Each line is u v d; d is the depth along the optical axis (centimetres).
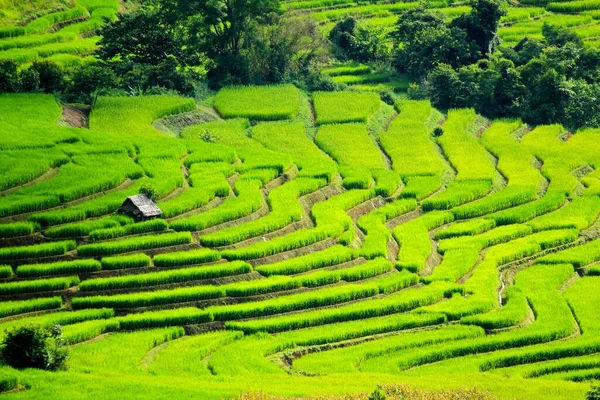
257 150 10988
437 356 7625
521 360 7700
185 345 7406
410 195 10562
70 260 8212
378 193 10488
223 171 10206
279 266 8588
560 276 9262
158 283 8106
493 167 11544
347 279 8669
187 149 10719
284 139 11506
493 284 8931
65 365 6656
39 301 7644
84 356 7019
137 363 7031
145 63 12744
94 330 7375
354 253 9025
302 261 8731
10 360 6494
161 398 6059
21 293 7769
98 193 9256
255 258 8719
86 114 11388
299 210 9606
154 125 11300
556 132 12888
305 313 8069
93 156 9956
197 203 9369
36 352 6506
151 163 10056
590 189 11262
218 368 7069
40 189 9044
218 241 8775
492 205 10575
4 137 9975
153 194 9144
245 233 8981
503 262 9512
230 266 8381
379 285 8575
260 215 9562
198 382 6581
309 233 9219
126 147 10262
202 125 11650
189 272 8206
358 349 7619
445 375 7250
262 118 12081
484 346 7819
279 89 12875
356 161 11175
